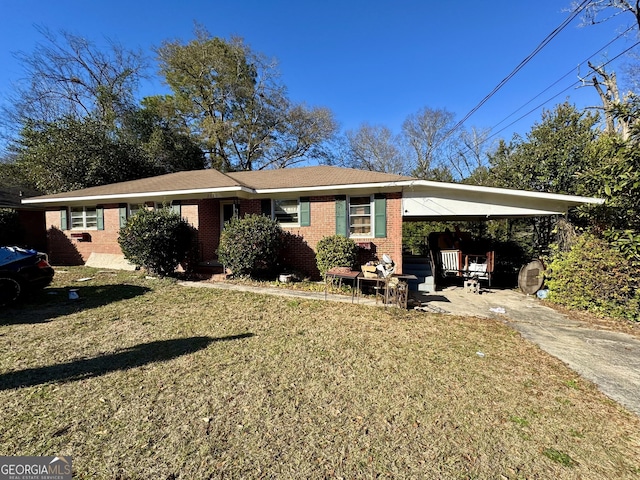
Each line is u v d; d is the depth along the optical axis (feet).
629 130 21.98
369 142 101.04
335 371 12.45
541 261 28.37
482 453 8.00
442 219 40.09
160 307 21.53
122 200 38.50
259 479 6.98
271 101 88.89
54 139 52.70
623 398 10.82
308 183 31.94
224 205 37.58
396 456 7.82
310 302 23.30
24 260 21.95
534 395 10.91
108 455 7.66
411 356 14.11
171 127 80.07
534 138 37.01
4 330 16.79
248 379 11.63
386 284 23.00
